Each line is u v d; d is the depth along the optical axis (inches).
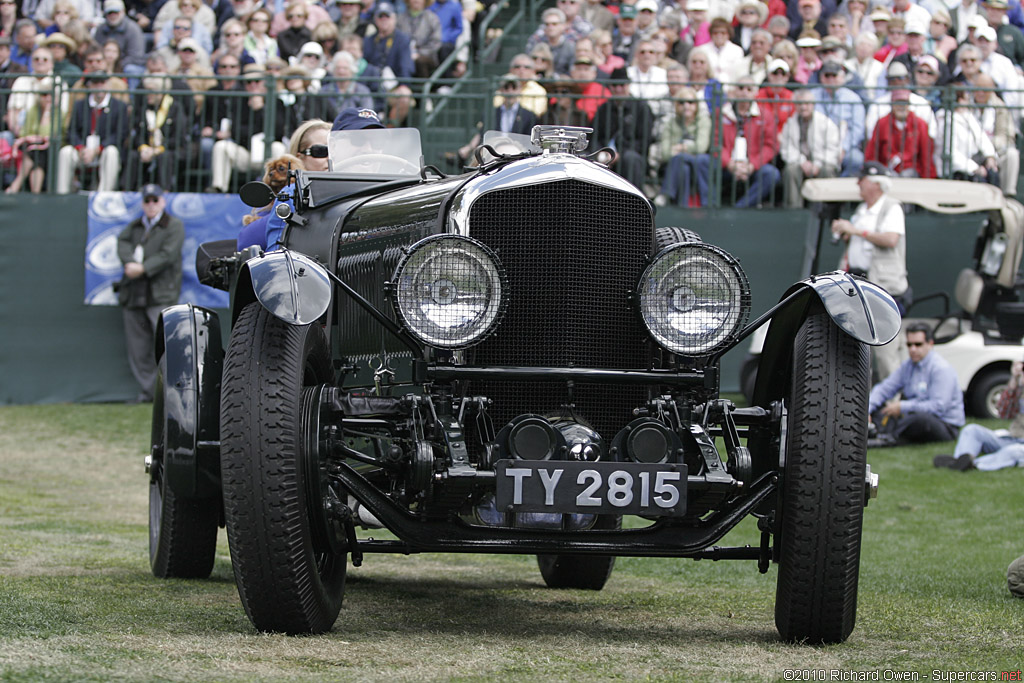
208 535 490.6
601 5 1302.9
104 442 1045.8
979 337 1095.0
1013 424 968.9
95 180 1202.6
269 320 366.6
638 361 402.0
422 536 369.7
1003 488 876.6
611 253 398.6
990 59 1282.0
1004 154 1190.3
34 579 471.8
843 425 362.3
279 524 348.8
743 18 1241.4
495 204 392.8
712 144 1146.7
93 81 1234.0
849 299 371.2
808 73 1224.2
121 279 1176.2
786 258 1148.5
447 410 375.9
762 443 406.0
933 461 951.0
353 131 560.4
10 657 316.2
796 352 378.3
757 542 714.8
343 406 377.7
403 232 426.3
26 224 1179.9
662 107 1157.7
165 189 1197.7
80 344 1190.3
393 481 396.8
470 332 370.0
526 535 371.9
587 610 456.4
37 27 1362.0
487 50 1364.4
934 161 1174.3
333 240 478.3
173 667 312.2
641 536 375.9
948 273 1167.0
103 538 642.2
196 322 464.8
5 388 1181.1
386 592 493.7
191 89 1229.7
